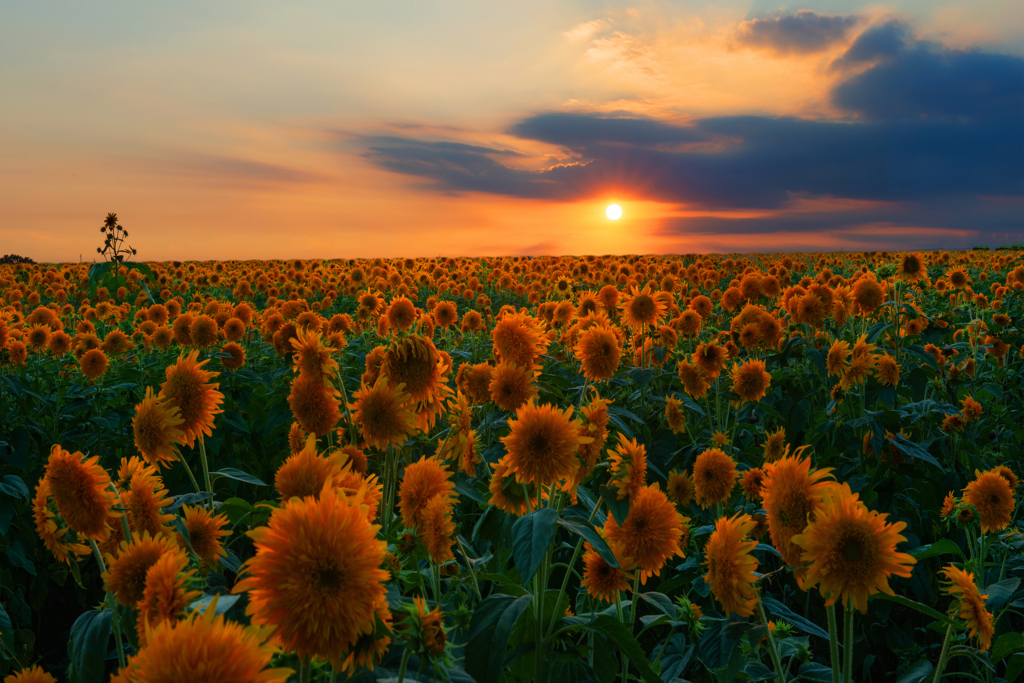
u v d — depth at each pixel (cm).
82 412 491
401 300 539
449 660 135
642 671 187
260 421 496
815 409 512
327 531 103
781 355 523
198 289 1666
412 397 228
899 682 241
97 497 167
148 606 127
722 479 284
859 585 137
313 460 165
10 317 728
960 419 433
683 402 454
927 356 494
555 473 183
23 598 378
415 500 207
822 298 536
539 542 167
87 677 153
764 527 273
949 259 1900
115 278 1165
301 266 2138
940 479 402
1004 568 291
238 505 203
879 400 446
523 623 215
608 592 209
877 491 392
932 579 363
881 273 573
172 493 434
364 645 112
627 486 195
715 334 638
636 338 538
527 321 300
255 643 93
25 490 355
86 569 429
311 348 244
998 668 315
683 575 241
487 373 354
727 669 170
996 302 860
